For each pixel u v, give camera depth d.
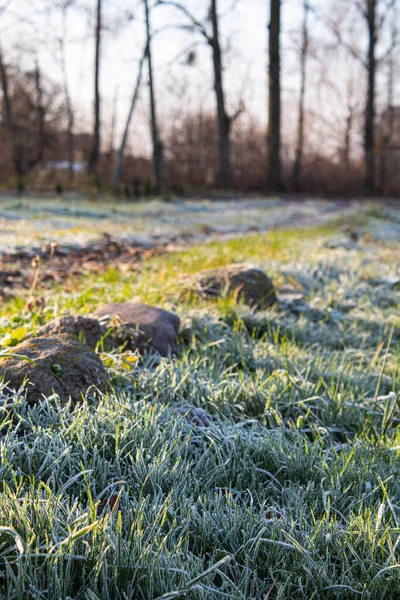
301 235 13.14
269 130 35.41
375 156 47.66
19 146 40.38
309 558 2.08
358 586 2.05
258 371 3.98
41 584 1.84
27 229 13.05
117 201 25.52
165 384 3.46
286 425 3.42
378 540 2.20
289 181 42.44
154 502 2.28
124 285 6.11
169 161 43.78
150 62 31.53
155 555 1.99
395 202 35.06
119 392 3.21
